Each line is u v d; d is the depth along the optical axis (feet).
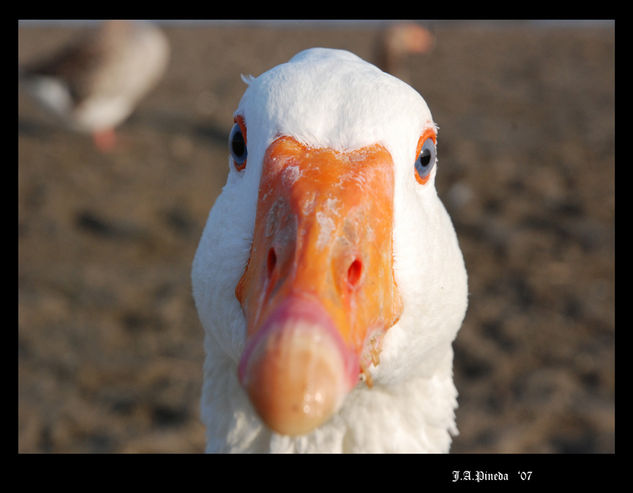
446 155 3.85
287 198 0.71
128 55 3.88
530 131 4.31
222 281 0.79
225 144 4.18
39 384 1.88
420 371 0.88
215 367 0.94
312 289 0.66
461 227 2.86
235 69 6.37
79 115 3.92
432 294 0.80
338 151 0.74
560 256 2.59
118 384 1.89
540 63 6.51
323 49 0.83
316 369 0.62
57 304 2.29
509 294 2.34
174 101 5.06
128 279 2.48
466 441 1.63
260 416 0.62
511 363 1.94
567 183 3.33
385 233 0.73
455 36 8.55
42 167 3.65
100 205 3.11
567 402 1.76
